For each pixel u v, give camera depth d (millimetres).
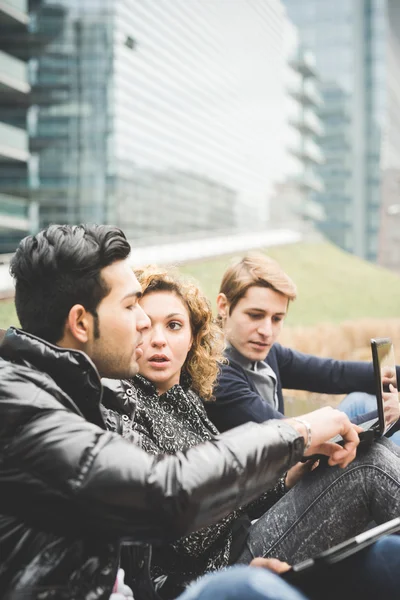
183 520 869
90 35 23969
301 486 1333
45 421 892
